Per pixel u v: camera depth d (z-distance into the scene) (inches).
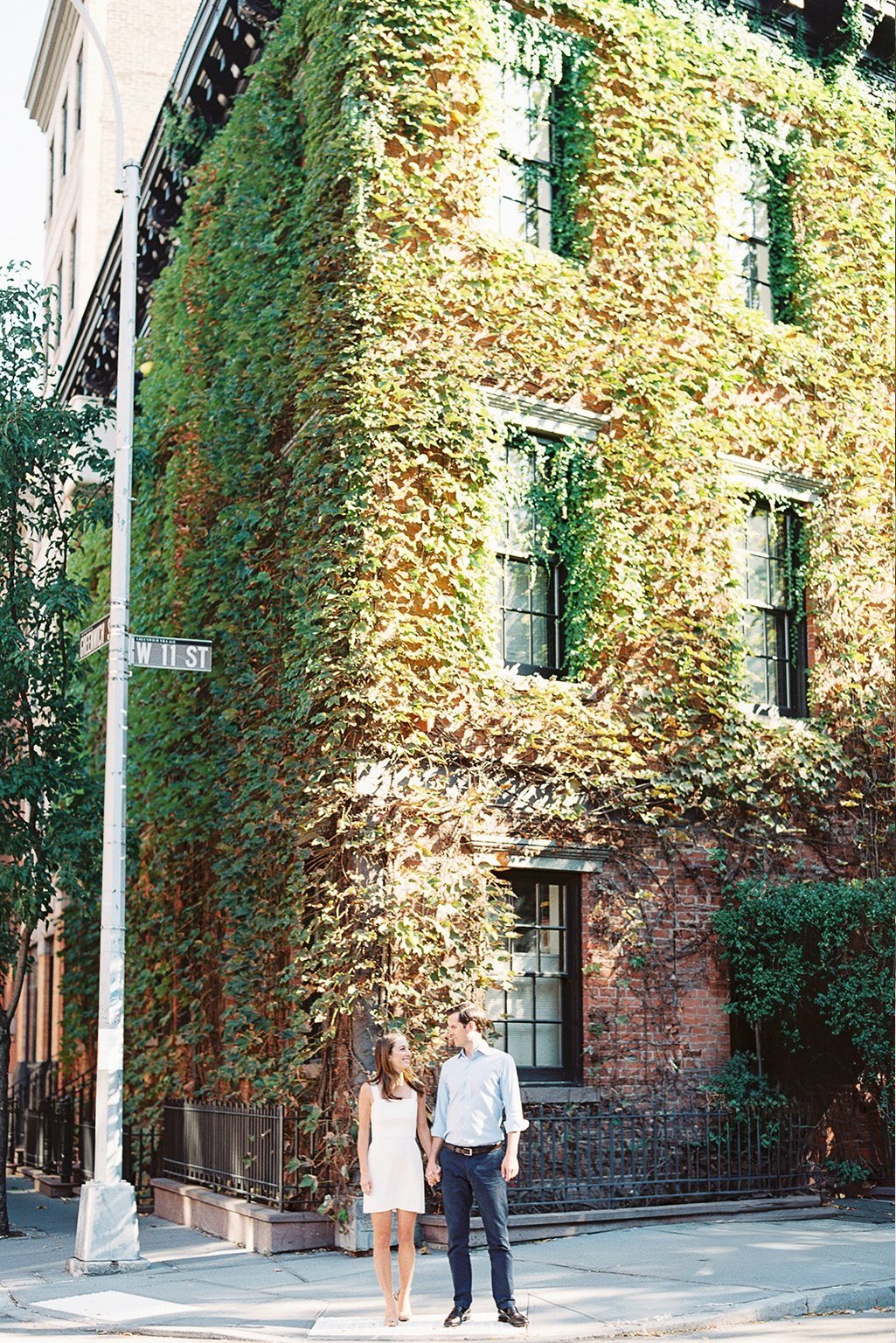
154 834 768.9
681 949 648.4
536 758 617.6
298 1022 574.6
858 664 743.1
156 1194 707.4
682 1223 574.6
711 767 667.4
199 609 727.1
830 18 794.2
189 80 812.0
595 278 679.7
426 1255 519.2
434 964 569.6
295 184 690.8
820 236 773.3
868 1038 636.1
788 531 746.8
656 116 711.1
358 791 574.2
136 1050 777.6
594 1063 618.2
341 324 613.9
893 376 781.9
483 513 615.5
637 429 675.4
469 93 647.8
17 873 666.8
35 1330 419.5
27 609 711.7
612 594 657.0
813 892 643.5
